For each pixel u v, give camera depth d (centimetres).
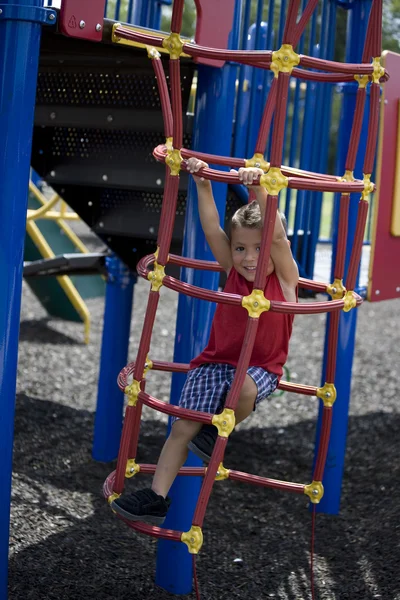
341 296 395
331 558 556
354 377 1050
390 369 1096
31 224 1109
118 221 626
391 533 586
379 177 627
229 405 325
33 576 478
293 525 615
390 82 622
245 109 591
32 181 1238
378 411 909
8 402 392
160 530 336
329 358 399
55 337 1116
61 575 487
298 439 816
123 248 668
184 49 345
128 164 582
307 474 726
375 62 349
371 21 357
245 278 361
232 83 474
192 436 359
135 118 553
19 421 761
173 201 349
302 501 665
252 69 580
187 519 497
